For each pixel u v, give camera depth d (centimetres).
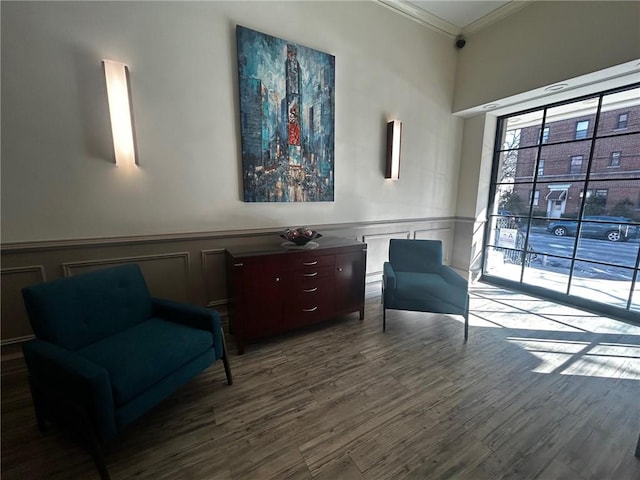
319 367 201
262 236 262
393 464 128
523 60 290
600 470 125
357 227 321
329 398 170
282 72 244
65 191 187
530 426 150
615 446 137
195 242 234
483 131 363
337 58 274
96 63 183
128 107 188
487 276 396
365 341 236
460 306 233
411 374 193
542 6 271
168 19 200
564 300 317
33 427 147
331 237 283
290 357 213
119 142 190
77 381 111
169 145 212
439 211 389
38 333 135
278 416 156
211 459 131
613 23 228
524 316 284
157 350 143
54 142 180
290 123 255
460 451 135
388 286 242
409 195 355
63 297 143
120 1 185
